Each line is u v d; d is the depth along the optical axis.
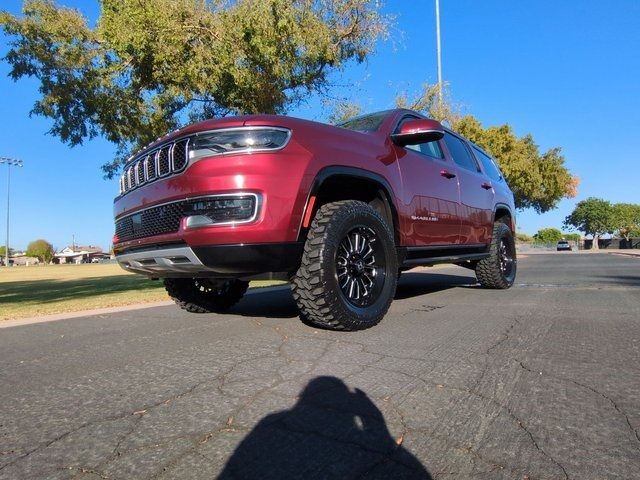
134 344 3.43
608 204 79.12
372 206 4.16
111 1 9.52
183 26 9.45
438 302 5.10
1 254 128.62
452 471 1.57
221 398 2.22
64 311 5.97
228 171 3.14
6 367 2.94
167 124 11.81
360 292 3.73
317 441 1.78
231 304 5.00
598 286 6.66
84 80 11.02
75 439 1.86
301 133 3.47
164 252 3.42
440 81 15.55
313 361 2.76
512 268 6.79
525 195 29.72
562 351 2.92
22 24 10.77
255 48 9.56
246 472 1.58
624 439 1.76
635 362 2.67
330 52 11.15
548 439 1.77
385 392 2.24
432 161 4.96
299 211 3.26
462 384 2.34
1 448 1.80
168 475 1.57
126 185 4.16
